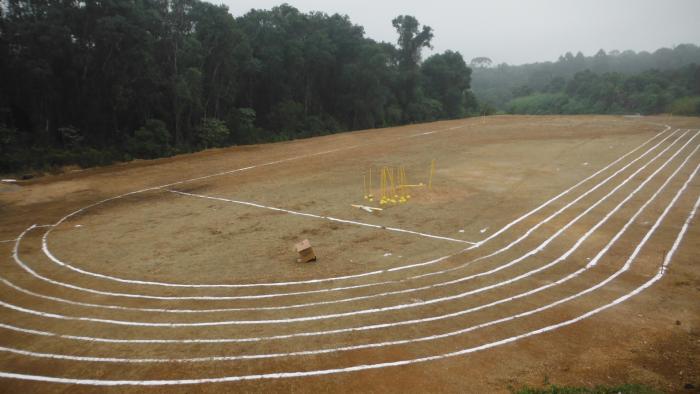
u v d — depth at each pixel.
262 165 33.53
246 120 46.31
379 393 8.86
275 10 55.62
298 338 10.97
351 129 61.56
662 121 54.94
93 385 9.37
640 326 11.17
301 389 9.05
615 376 9.24
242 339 10.98
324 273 14.85
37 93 34.38
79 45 34.75
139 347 10.73
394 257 16.09
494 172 29.94
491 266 15.16
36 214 22.11
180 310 12.55
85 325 11.81
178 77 38.41
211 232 19.11
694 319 11.45
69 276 14.89
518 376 9.30
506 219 20.09
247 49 45.41
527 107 132.25
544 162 32.88
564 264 15.17
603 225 18.91
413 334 11.04
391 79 65.81
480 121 61.00
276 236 18.50
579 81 126.44
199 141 42.09
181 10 39.50
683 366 9.55
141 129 37.00
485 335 10.92
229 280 14.44
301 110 53.25
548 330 11.09
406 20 74.19
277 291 13.62
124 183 28.33
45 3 34.34
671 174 27.66
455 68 83.62
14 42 33.00
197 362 10.05
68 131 35.09
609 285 13.53
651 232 17.89
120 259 16.28
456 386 9.01
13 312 12.57
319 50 53.94
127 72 36.34
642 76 105.88
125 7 34.81
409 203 22.84
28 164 31.28
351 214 21.30
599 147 38.25
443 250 16.67
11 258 16.48
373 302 12.77
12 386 9.39
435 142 43.44
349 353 10.29
